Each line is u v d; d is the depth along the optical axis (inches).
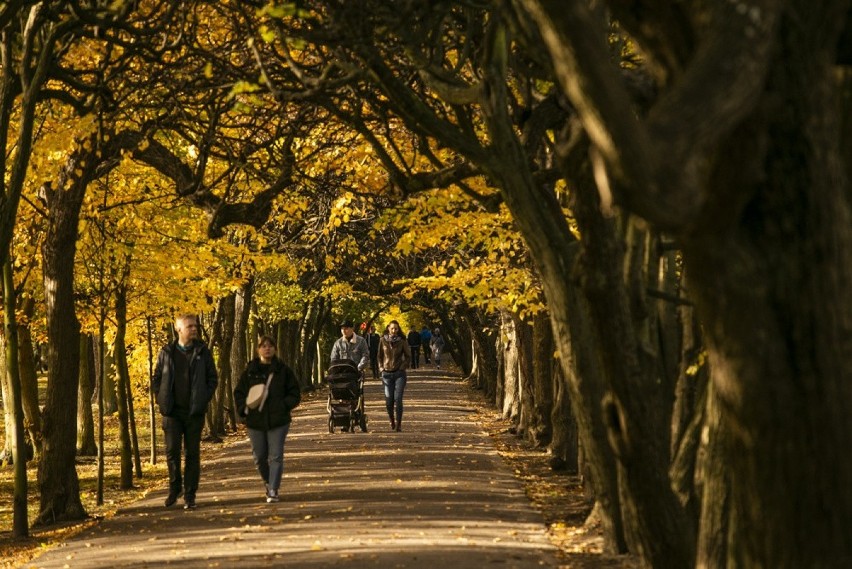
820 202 277.7
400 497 904.9
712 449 439.5
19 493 822.5
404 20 581.9
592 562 618.2
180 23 863.1
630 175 214.4
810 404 278.8
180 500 954.1
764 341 279.6
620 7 288.0
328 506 858.8
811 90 278.4
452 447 1369.3
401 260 2070.6
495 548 662.5
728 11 233.3
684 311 634.2
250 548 677.3
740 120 240.4
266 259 1369.3
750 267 277.7
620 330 475.8
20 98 949.2
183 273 1252.5
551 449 1166.3
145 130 872.3
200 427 898.1
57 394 920.3
